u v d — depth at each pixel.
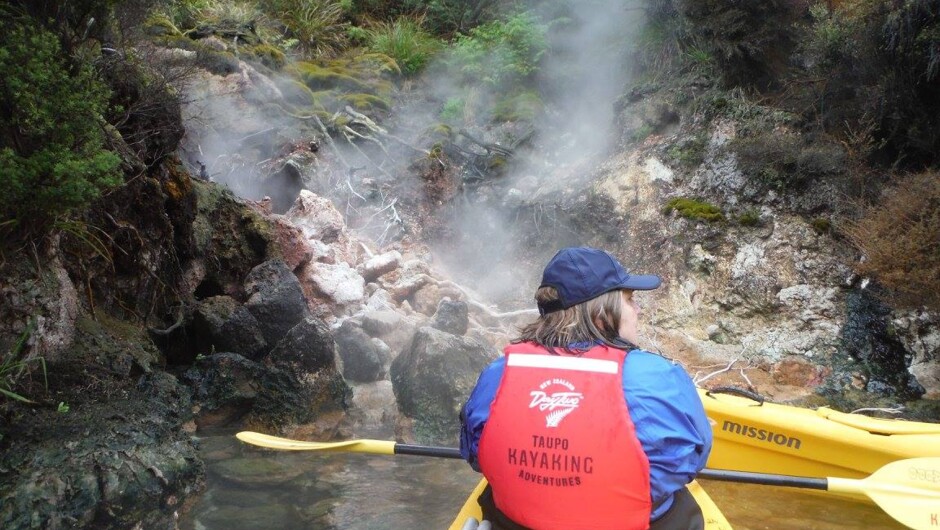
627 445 2.16
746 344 6.79
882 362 6.30
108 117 5.15
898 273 5.85
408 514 3.63
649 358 2.30
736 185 7.45
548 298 2.46
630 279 2.48
